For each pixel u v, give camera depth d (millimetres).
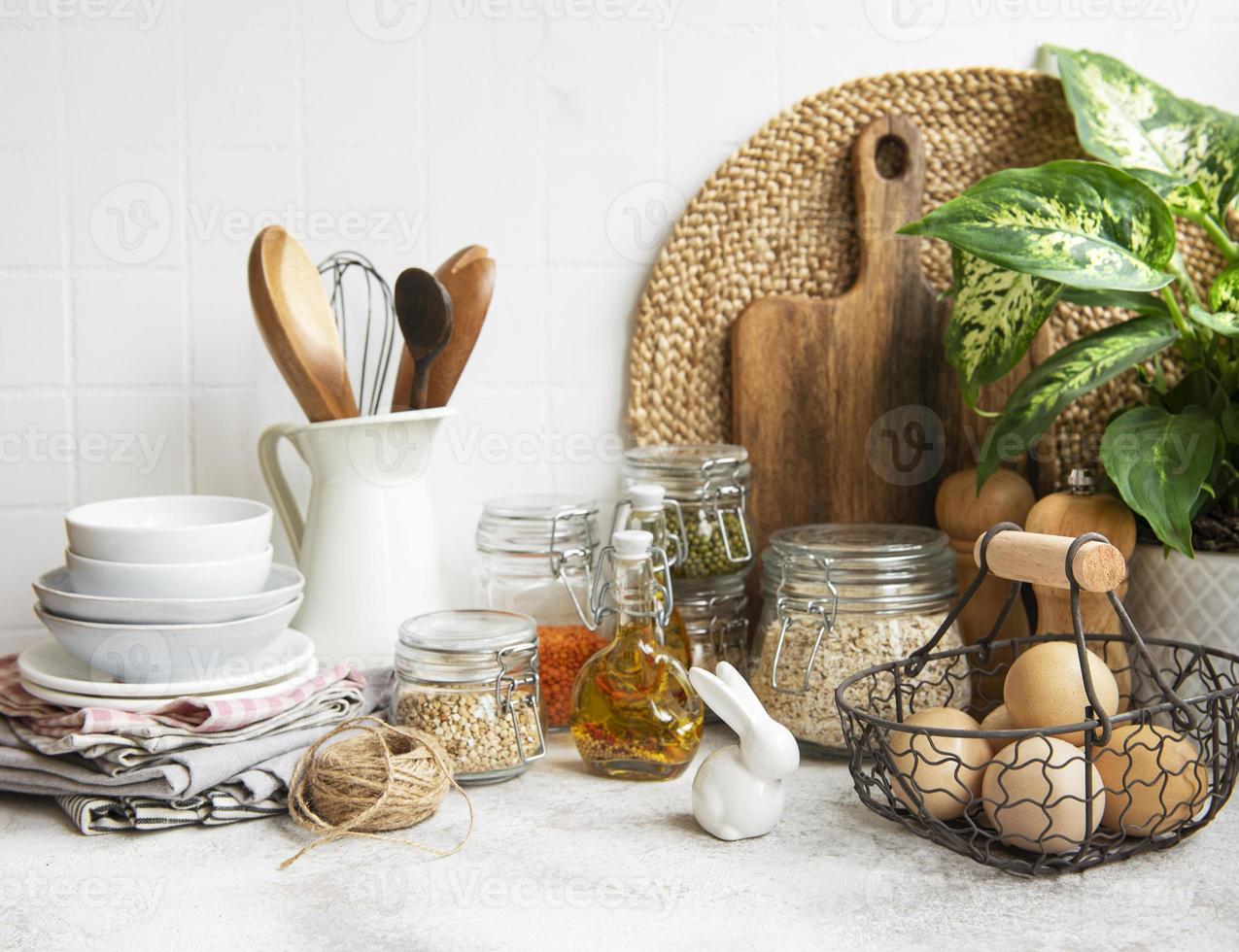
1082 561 833
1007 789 839
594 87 1256
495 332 1273
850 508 1269
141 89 1221
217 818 944
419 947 753
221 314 1250
